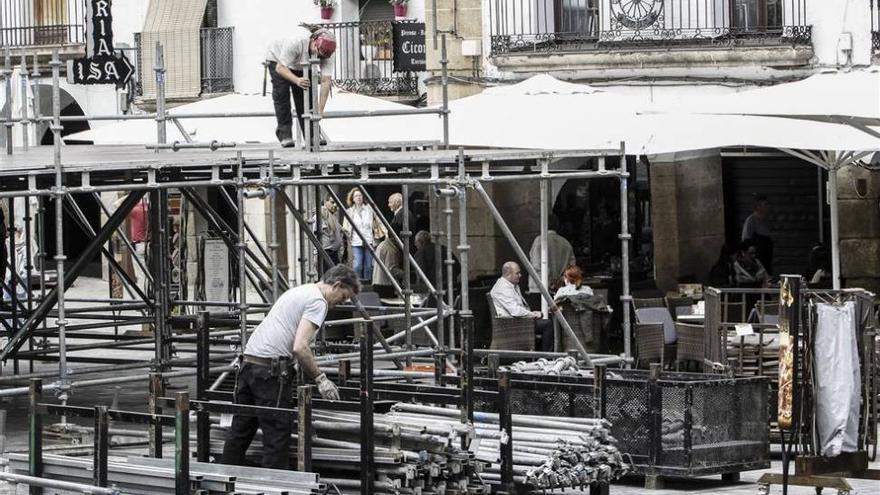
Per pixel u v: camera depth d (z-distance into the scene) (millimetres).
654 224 40938
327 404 18078
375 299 30781
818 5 40031
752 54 40281
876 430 22438
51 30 52719
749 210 40844
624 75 41812
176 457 16438
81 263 23656
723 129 30484
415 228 42562
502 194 41656
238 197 22953
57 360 30141
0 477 17562
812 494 20594
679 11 41656
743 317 27281
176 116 26891
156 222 26297
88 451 20266
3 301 32562
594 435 19406
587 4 42469
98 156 24547
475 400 21172
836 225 31125
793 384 19328
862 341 21234
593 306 30750
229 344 28797
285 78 26953
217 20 48969
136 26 50688
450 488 18078
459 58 43406
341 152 24703
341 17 47188
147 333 35094
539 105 31922
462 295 23016
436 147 28031
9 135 26188
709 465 20984
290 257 38562
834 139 30031
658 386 20938
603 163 24938
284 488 16891
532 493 19984
